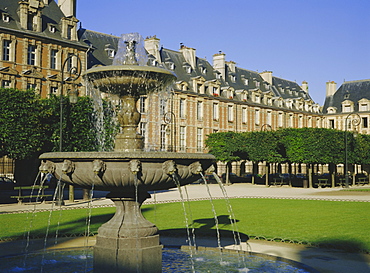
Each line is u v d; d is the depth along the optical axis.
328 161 42.28
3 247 10.48
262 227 13.51
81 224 14.27
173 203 22.84
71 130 26.14
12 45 38.59
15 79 38.53
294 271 8.05
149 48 54.59
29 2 39.97
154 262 7.79
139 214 8.17
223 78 64.75
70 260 8.99
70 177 7.46
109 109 26.00
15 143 24.62
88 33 49.50
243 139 47.03
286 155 44.66
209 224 14.30
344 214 17.16
